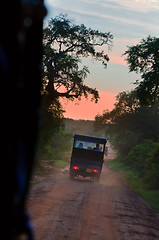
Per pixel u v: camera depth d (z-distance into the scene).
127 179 36.31
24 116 1.21
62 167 37.06
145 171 36.81
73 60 43.50
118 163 64.44
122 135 76.06
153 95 37.00
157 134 72.19
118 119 77.06
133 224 11.16
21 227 1.22
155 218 13.52
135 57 36.88
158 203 19.36
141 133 73.06
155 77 35.78
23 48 1.18
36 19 1.30
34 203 12.62
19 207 1.23
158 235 10.09
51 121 32.28
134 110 76.50
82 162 27.00
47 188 17.98
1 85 1.08
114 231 9.66
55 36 41.06
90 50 42.75
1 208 1.09
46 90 40.69
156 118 73.25
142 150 50.41
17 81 1.15
